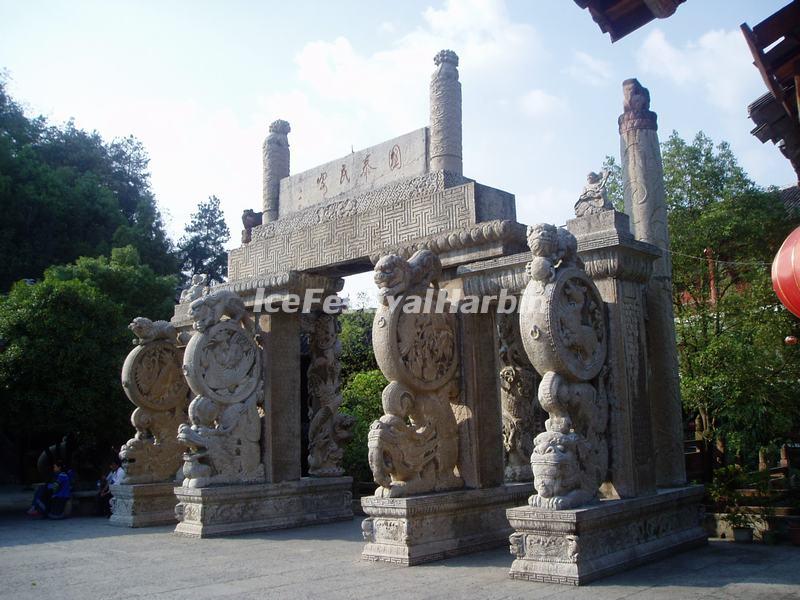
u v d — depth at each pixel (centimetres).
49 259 2820
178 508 1130
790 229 1431
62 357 1560
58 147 3512
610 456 803
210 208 4391
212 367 1135
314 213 1197
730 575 722
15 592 716
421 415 895
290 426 1216
